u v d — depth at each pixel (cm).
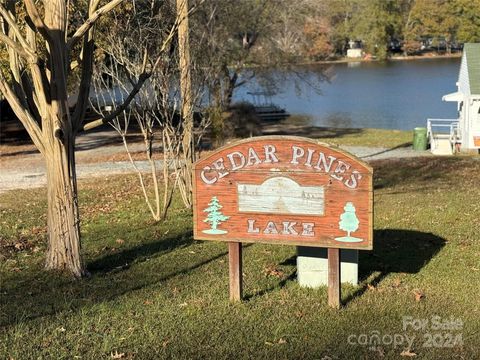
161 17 1123
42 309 650
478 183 1594
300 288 699
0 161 2317
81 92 774
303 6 3117
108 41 1102
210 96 1661
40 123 788
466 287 701
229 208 640
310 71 4169
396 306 637
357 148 2583
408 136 2997
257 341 557
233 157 632
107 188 1677
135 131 3094
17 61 775
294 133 3194
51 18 727
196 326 594
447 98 2561
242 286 677
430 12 8738
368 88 5716
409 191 1494
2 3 741
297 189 620
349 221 611
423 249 888
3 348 554
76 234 782
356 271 711
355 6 8475
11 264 861
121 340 565
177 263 836
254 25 2998
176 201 1420
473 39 8581
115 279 761
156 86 1149
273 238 632
